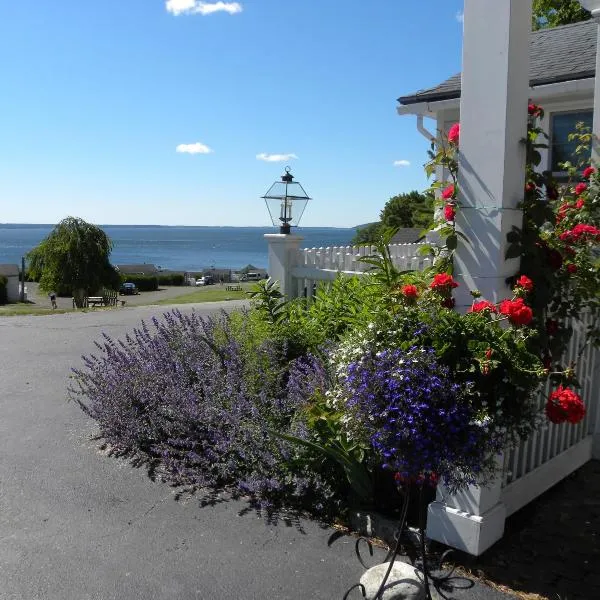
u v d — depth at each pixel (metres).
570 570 3.08
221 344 5.16
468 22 2.98
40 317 11.99
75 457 4.52
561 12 18.92
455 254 3.11
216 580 2.96
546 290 3.07
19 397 6.11
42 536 3.38
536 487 3.85
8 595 2.83
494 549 3.26
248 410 4.12
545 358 3.17
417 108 9.70
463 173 3.06
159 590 2.88
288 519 3.59
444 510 3.17
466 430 2.36
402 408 2.34
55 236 31.44
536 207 3.04
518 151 2.99
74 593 2.85
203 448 4.32
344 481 3.70
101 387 4.99
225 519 3.59
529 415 2.66
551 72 8.30
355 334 2.94
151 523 3.53
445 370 2.42
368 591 2.76
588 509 3.79
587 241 3.79
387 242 3.68
